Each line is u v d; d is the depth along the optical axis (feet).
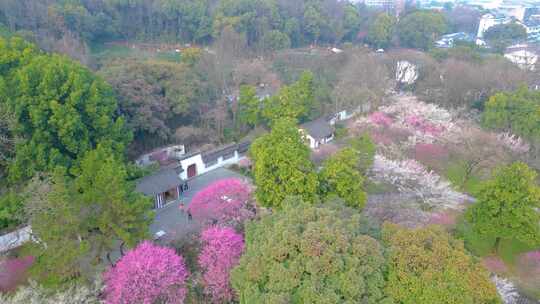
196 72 157.69
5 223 79.15
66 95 100.12
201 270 71.41
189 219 96.02
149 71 139.33
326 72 189.16
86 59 168.04
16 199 78.54
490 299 48.34
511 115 135.54
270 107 148.25
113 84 125.59
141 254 61.72
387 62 191.01
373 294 47.19
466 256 51.21
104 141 102.63
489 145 117.70
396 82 188.85
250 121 147.02
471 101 167.84
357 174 78.84
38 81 97.30
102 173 67.26
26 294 58.29
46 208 64.95
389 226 59.16
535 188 76.13
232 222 81.97
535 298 73.05
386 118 142.10
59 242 62.49
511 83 164.04
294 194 77.25
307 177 77.92
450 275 48.01
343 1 355.77
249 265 51.98
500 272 80.59
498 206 77.92
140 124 126.82
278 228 53.67
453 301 45.32
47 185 70.64
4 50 101.65
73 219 61.82
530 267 82.79
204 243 77.15
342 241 49.47
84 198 65.72
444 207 96.78
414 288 47.26
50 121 91.97
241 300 51.75
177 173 115.24
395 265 50.72
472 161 115.34
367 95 155.43
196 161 120.78
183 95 137.49
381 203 86.28
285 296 45.93
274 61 218.59
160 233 89.66
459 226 92.84
